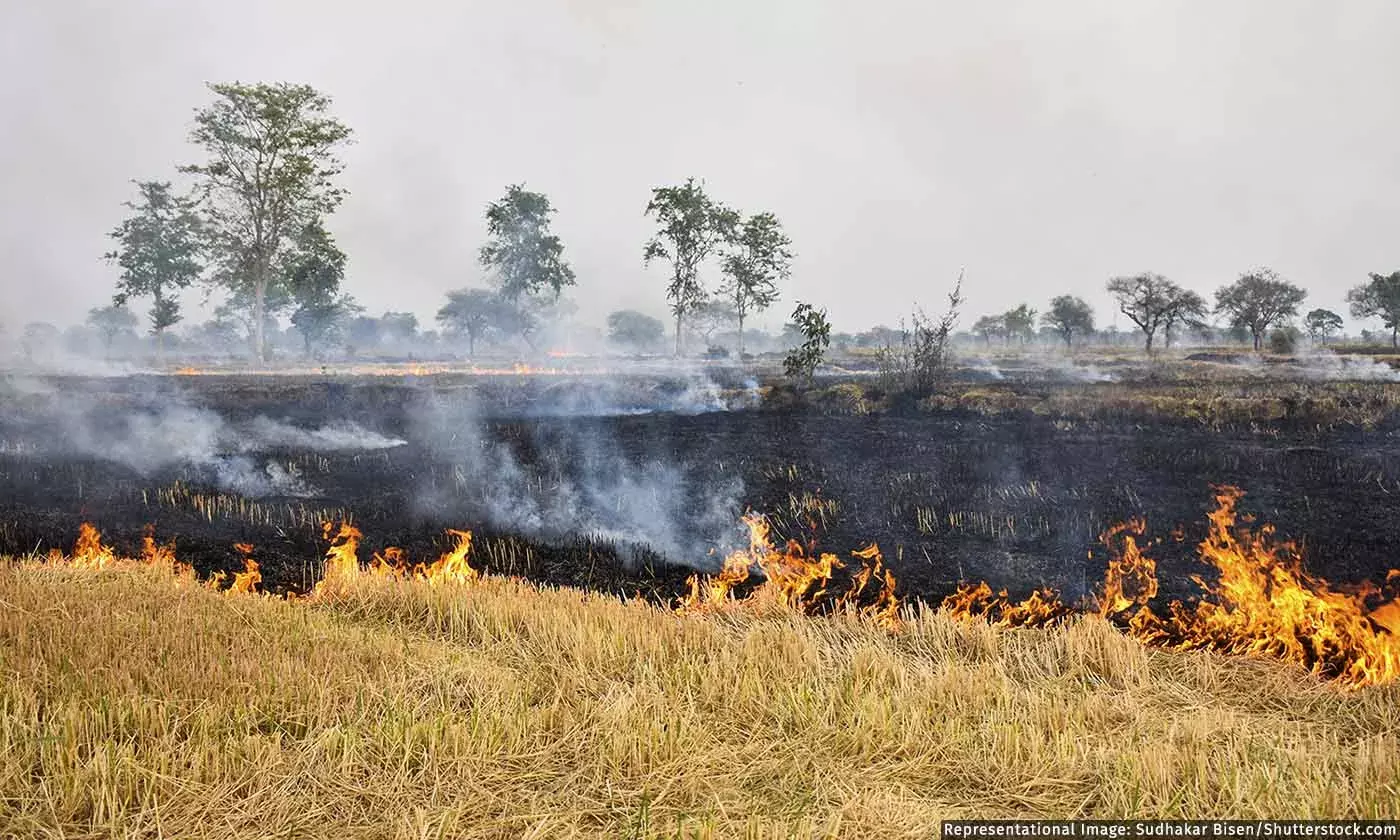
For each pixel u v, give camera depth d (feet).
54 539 27.58
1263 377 82.84
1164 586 21.75
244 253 159.63
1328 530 25.73
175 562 25.31
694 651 16.24
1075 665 15.71
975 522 28.43
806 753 12.25
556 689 14.44
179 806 10.63
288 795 11.04
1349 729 13.16
